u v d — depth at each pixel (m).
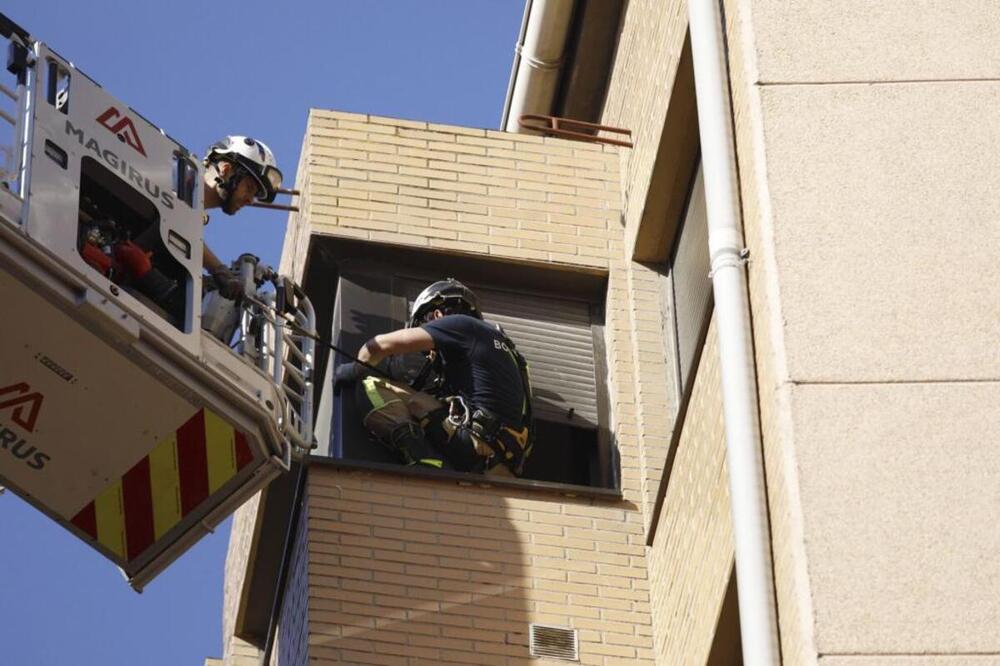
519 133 15.38
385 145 14.32
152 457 10.98
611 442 13.52
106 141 10.66
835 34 10.89
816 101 10.63
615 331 13.80
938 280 9.96
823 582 9.02
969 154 10.41
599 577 12.60
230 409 10.79
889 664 8.80
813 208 10.23
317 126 14.30
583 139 14.80
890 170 10.35
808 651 8.87
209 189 12.09
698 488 11.59
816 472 9.35
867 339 9.77
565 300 14.23
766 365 9.95
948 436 9.45
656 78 13.69
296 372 11.48
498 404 12.94
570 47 16.12
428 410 12.95
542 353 13.89
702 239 13.15
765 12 10.98
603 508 12.94
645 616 12.50
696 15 11.38
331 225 13.85
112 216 10.75
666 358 13.63
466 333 13.02
